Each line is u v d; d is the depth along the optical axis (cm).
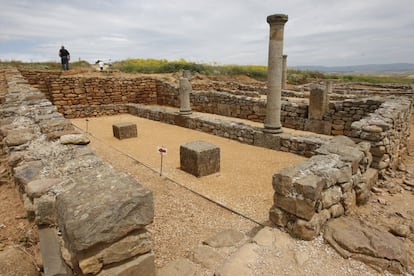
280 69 751
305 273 244
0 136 503
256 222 376
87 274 180
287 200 299
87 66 2275
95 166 295
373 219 371
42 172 280
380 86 1880
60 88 1391
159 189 497
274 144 758
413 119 1193
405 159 707
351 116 920
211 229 363
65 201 193
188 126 1073
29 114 539
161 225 371
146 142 863
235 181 541
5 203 372
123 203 188
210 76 2175
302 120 1047
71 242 173
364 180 407
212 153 572
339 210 336
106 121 1239
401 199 441
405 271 247
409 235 330
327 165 338
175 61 2684
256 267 250
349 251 264
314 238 288
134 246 199
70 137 371
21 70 1459
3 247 281
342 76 3045
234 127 876
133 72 2033
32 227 274
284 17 716
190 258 293
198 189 498
